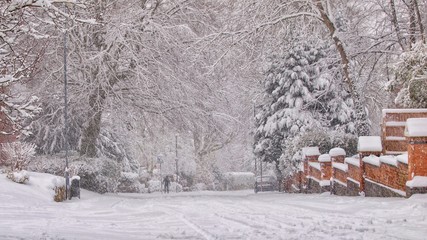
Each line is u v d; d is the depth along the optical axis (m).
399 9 30.64
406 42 30.20
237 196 32.41
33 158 37.19
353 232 9.39
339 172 22.69
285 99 41.44
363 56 32.22
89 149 39.72
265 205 18.28
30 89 36.22
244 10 32.81
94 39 39.12
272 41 33.34
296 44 40.28
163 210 17.28
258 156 43.56
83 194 31.61
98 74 37.59
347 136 29.45
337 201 17.84
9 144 25.38
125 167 55.44
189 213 15.62
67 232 10.28
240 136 61.88
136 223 12.92
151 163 67.88
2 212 15.85
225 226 11.27
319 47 40.81
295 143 32.16
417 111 20.62
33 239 8.68
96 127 39.81
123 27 37.47
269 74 43.19
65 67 28.84
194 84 41.88
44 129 41.16
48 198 23.05
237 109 53.47
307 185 29.31
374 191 18.36
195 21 42.72
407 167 15.84
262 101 46.78
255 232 9.80
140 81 38.75
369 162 18.66
